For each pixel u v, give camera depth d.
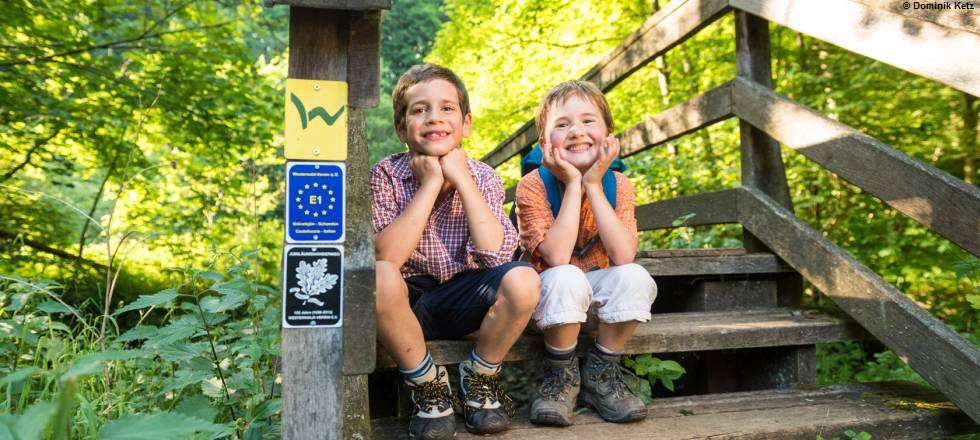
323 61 1.49
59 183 5.59
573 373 1.85
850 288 2.17
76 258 5.13
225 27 5.55
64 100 5.09
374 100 1.51
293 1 1.40
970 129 4.71
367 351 1.42
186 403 1.69
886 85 4.88
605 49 7.34
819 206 5.21
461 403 1.83
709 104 2.98
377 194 1.85
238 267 2.17
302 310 1.41
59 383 1.16
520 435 1.72
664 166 5.02
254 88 5.78
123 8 5.15
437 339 1.91
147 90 5.18
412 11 24.69
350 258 1.44
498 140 9.04
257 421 1.69
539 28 7.34
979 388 1.72
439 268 1.87
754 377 2.39
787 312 2.50
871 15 2.06
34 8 4.67
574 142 2.09
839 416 1.86
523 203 2.15
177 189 5.89
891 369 3.29
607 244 1.98
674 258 2.52
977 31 1.72
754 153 2.78
